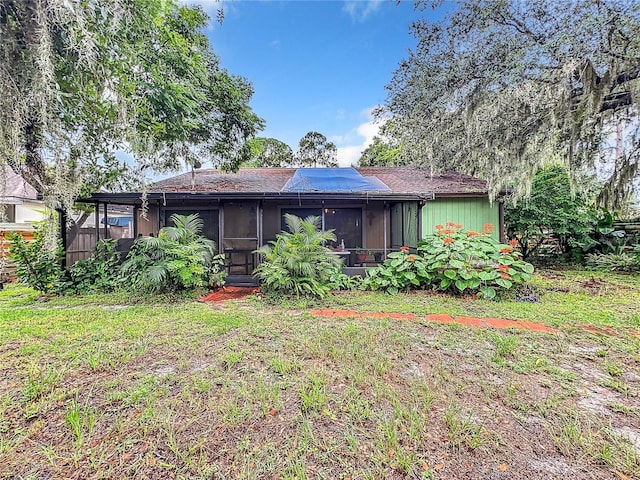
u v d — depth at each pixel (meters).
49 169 4.19
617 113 6.04
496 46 5.47
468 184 9.16
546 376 2.71
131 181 6.35
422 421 2.05
